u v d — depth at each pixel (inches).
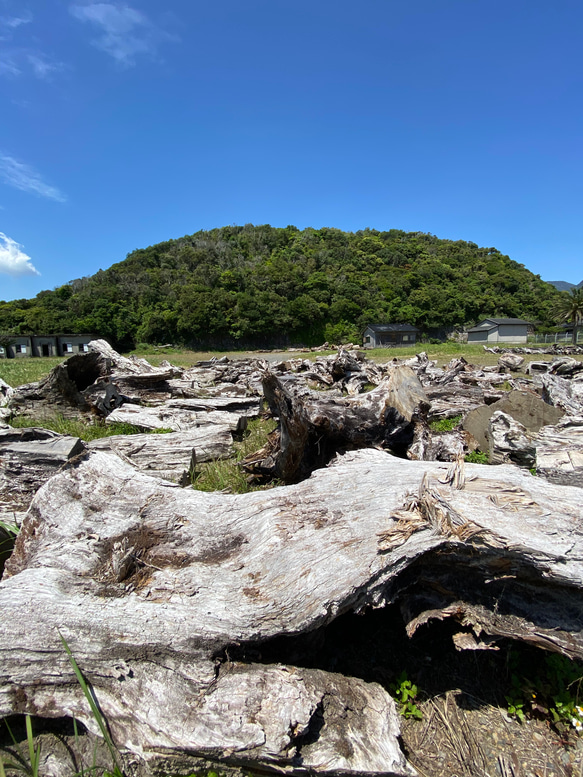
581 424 200.5
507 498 97.0
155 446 218.1
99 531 112.7
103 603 92.4
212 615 89.0
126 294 2410.2
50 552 106.7
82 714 80.7
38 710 81.6
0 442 176.4
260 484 190.9
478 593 93.2
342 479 122.0
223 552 106.6
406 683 95.9
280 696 79.4
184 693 81.7
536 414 244.1
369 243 3764.8
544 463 149.7
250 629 86.9
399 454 217.6
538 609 90.6
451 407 333.1
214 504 119.0
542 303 2878.9
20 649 83.9
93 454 130.6
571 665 96.9
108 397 312.0
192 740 75.4
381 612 111.8
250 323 2217.0
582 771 81.9
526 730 89.9
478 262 3503.9
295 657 96.2
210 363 679.7
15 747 81.4
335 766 74.3
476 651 103.2
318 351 1585.9
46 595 92.4
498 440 206.4
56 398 307.1
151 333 2140.7
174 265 3112.7
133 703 80.6
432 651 105.7
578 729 87.0
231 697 79.9
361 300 2608.3
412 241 4151.1
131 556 104.8
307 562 94.7
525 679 97.9
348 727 79.8
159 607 91.3
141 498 120.4
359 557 91.8
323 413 186.4
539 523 89.7
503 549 84.8
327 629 108.0
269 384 155.6
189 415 283.7
